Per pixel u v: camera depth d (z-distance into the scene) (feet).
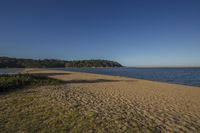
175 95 36.83
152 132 16.17
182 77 114.62
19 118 18.19
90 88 44.11
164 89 46.26
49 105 23.85
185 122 19.27
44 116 19.08
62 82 56.85
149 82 65.82
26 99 27.12
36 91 35.40
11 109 21.35
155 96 34.73
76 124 17.15
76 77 86.48
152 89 45.29
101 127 16.69
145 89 44.88
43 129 15.60
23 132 14.82
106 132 15.61
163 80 92.07
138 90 42.65
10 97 28.37
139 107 25.22
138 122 18.71
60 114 19.99
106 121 18.45
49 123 17.08
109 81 66.59
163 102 29.27
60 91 36.81
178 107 26.09
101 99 29.89
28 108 22.02
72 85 49.96
